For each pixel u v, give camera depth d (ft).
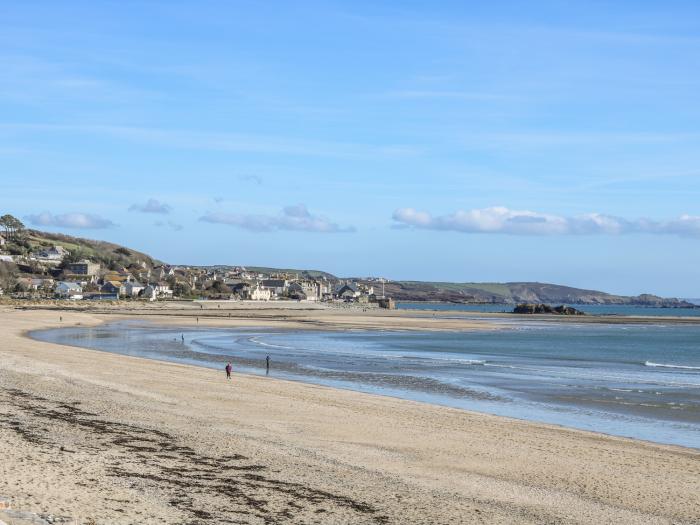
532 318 594.24
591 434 89.04
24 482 50.60
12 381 107.86
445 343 271.69
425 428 87.76
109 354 178.91
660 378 157.99
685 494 60.59
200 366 166.40
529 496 58.54
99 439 69.21
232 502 51.19
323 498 54.08
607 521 52.70
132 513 46.24
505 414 107.55
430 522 50.01
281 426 84.89
